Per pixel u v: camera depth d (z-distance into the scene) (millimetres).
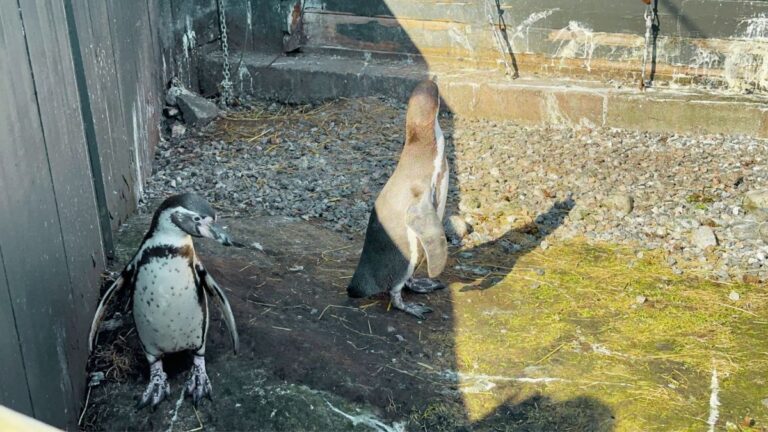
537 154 7391
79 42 4930
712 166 7012
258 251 5555
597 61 8297
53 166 3910
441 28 8711
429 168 4699
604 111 7887
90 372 4281
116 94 5996
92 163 5008
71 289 4078
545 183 6816
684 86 8102
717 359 4641
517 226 6184
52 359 3623
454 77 8406
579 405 4285
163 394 4145
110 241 5195
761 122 7516
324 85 8688
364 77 8570
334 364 4426
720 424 4137
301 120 8266
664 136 7703
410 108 4621
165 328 3941
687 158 7191
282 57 9055
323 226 6168
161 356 4172
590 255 5797
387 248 4793
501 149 7535
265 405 4160
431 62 8875
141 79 7035
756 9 7656
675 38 7980
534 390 4402
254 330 4566
